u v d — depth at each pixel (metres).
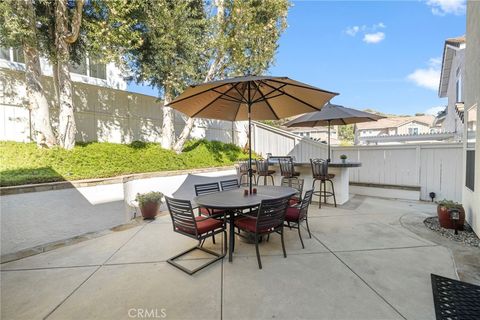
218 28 6.52
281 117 4.76
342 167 5.84
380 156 6.98
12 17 3.73
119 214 4.74
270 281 2.62
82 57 6.11
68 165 4.52
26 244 3.47
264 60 7.23
